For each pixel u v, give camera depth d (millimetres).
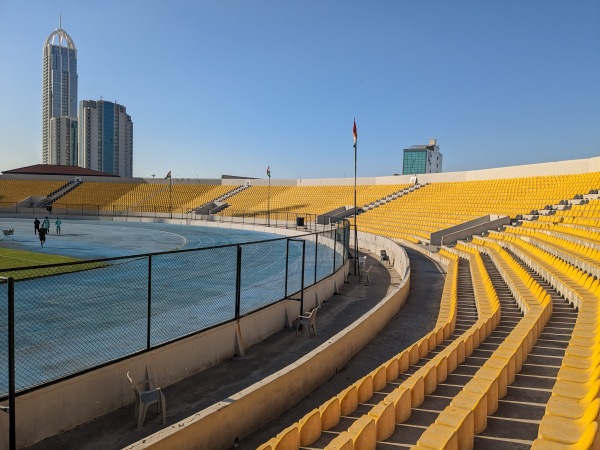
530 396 6723
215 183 76062
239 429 6688
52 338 10562
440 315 12531
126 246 33125
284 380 7703
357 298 17094
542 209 30141
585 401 5523
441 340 10734
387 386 8008
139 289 16406
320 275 20984
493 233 28531
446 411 5480
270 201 64188
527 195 34562
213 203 66312
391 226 41312
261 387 7148
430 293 17875
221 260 25547
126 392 7773
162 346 8516
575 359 7141
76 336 10773
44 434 6586
